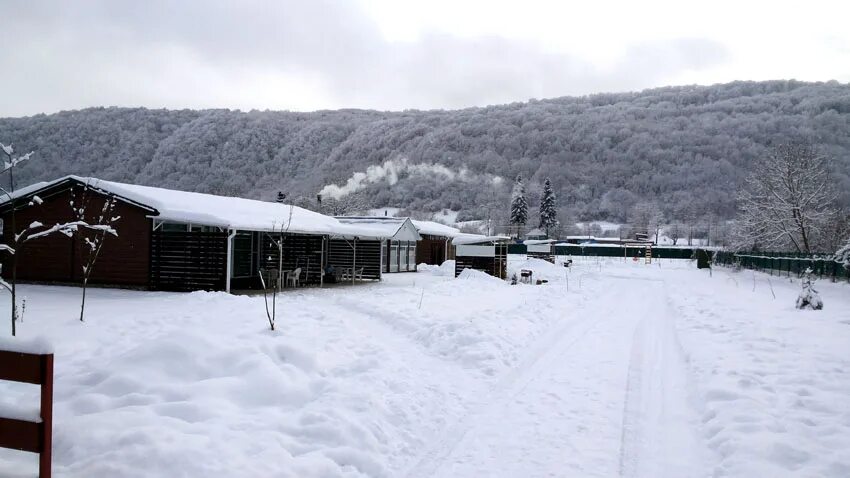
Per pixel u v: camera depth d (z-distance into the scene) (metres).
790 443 5.01
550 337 11.02
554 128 135.75
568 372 8.20
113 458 4.05
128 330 9.42
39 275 19.05
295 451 4.72
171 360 6.18
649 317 14.66
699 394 6.98
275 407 5.67
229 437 4.67
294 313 11.03
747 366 7.99
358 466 4.65
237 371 6.25
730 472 4.61
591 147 128.88
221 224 16.88
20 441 3.44
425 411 6.19
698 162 114.50
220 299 13.59
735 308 15.27
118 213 18.20
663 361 9.02
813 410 6.03
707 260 46.09
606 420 6.05
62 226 8.70
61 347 8.00
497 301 16.45
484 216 98.94
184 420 4.99
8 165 7.89
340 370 7.22
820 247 37.06
